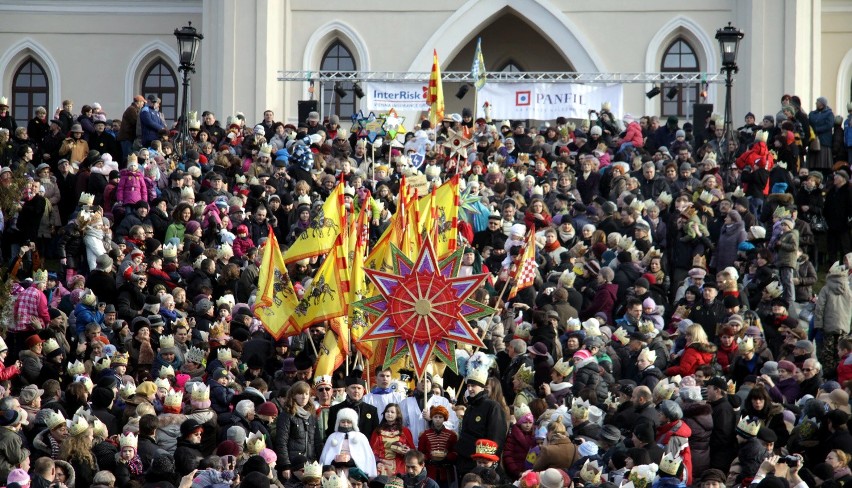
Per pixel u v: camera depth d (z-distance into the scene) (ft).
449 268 135.95
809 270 179.63
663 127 250.57
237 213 196.75
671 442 124.16
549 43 344.90
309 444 126.82
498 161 229.04
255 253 178.60
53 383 135.85
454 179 159.94
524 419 128.36
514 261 165.99
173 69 339.57
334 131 249.75
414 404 131.44
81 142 230.68
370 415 128.47
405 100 287.28
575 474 120.06
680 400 131.03
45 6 338.75
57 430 124.88
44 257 204.23
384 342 141.79
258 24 319.06
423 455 123.85
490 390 132.87
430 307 133.39
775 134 242.17
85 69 339.16
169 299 161.48
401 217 149.28
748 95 314.14
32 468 127.44
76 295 166.81
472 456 124.47
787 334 153.79
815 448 127.24
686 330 148.05
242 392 131.54
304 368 139.23
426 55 327.06
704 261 182.50
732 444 128.98
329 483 111.96
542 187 212.43
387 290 134.00
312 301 142.00
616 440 127.34
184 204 190.80
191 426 121.19
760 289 173.58
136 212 193.98
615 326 166.71
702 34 322.55
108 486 115.34
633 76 317.01
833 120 244.42
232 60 319.06
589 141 243.19
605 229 191.01
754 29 313.32
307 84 323.78
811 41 315.17
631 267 175.63
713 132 248.32
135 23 338.95
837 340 163.84
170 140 236.02
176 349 147.64
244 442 120.37
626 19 325.21
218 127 246.68
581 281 177.58
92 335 152.76
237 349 148.77
